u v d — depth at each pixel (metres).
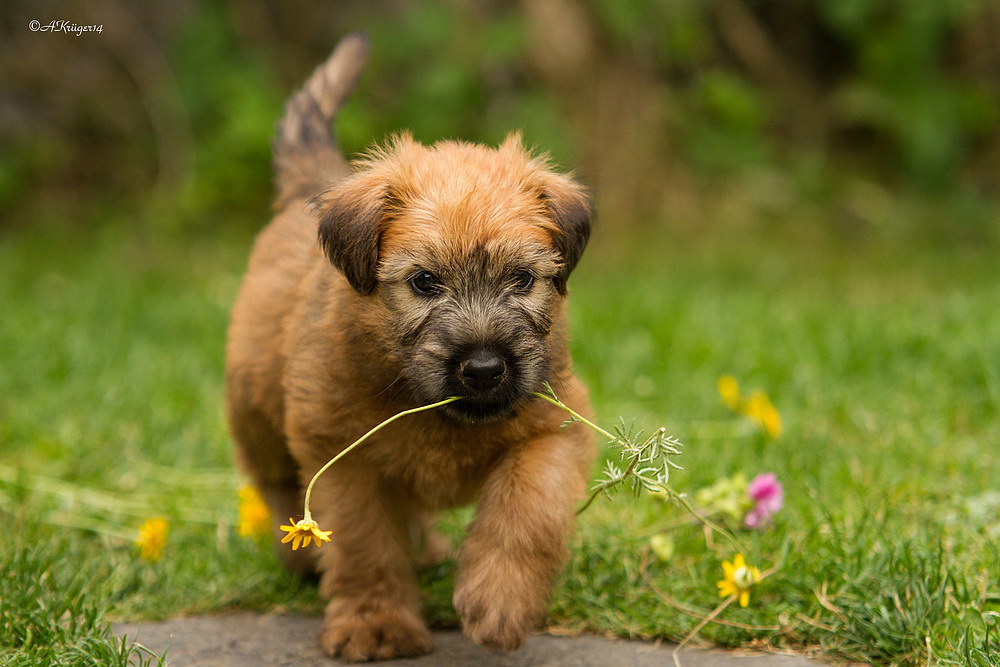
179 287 13.00
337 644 5.14
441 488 5.26
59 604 5.39
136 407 8.85
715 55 17.70
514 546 4.79
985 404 8.20
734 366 9.58
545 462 4.96
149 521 6.34
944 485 6.67
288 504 6.18
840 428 8.01
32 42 16.25
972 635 4.58
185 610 5.75
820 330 10.38
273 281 5.91
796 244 15.70
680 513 6.47
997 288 12.50
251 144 15.42
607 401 8.91
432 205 4.96
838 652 4.91
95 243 14.94
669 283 13.03
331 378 5.06
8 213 15.91
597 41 16.52
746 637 5.12
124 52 16.41
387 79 15.96
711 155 16.88
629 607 5.46
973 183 17.16
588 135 16.41
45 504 7.06
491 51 15.43
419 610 5.46
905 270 14.29
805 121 17.80
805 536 5.92
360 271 4.96
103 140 16.53
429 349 4.81
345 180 5.33
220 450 8.14
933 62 17.31
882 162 17.53
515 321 4.89
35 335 10.61
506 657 5.12
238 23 16.22
